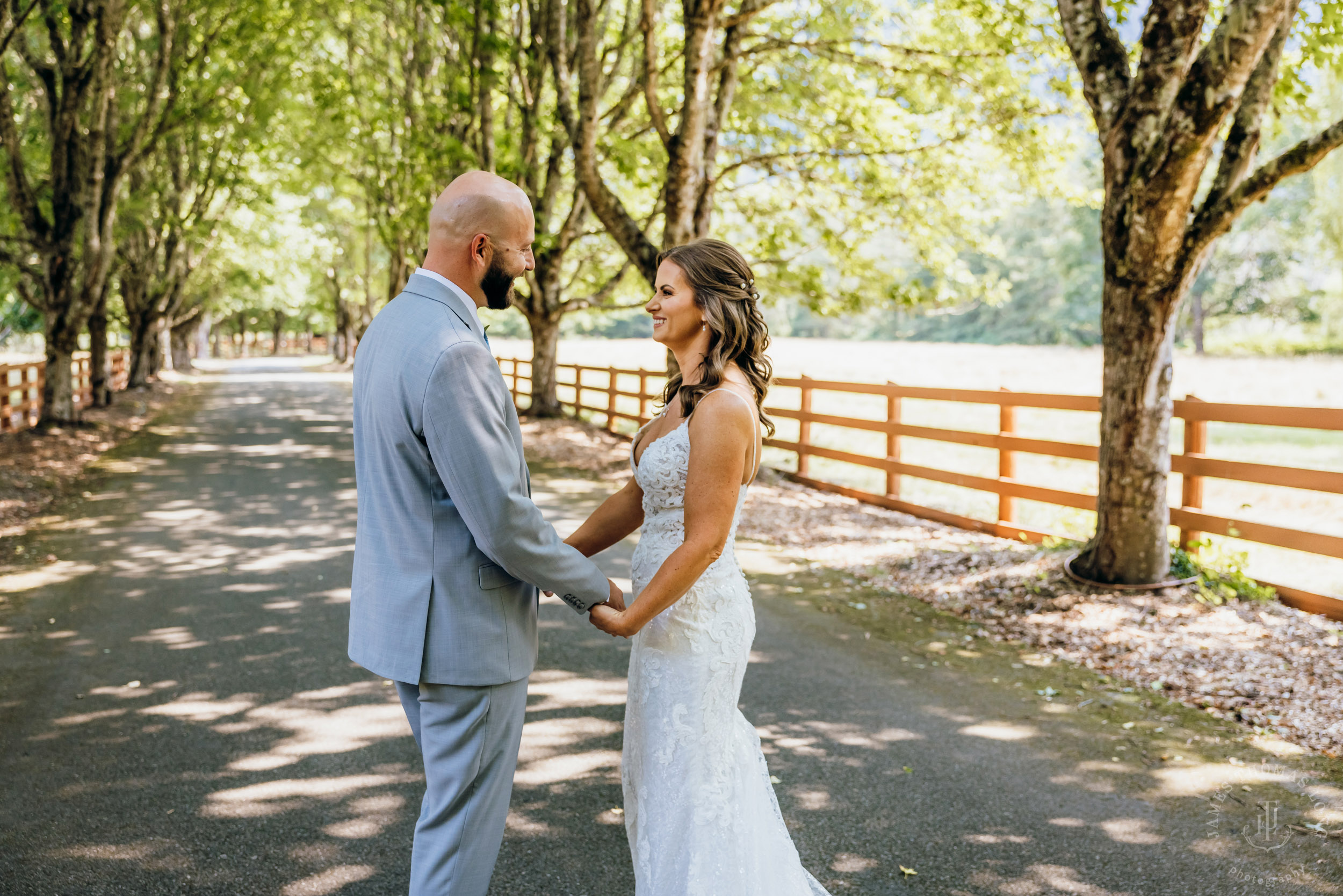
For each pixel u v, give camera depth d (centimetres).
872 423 952
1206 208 532
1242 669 466
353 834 314
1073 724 414
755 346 244
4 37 1216
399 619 226
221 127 1734
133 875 289
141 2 1380
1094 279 5144
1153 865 300
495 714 231
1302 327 4503
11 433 1384
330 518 866
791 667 486
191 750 379
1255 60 479
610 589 238
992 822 327
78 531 805
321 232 3338
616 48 1257
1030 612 566
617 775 361
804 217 1482
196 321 3841
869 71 1255
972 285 1441
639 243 1016
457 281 231
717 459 229
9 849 303
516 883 287
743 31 1070
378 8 1608
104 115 1373
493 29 1267
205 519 859
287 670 470
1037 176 1300
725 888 240
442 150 1336
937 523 860
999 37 1055
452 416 212
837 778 359
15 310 3045
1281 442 1337
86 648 502
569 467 1211
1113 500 581
